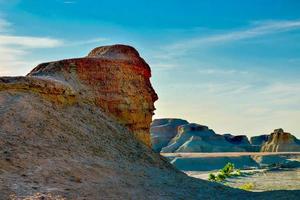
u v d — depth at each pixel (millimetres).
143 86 41656
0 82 26938
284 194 24594
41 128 24141
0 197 14391
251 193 25891
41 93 28719
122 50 43344
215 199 22609
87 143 26922
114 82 38531
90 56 42188
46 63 37594
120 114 37812
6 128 21969
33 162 19328
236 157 165000
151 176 26641
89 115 32281
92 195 17359
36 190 16094
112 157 27219
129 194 19266
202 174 125000
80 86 35656
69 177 19297
